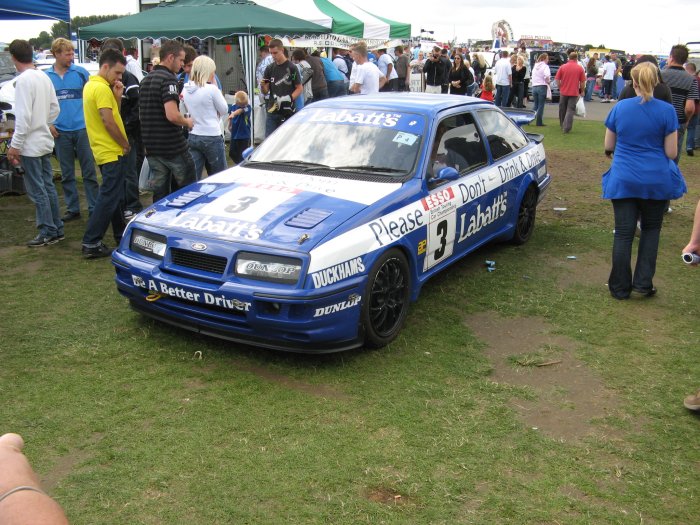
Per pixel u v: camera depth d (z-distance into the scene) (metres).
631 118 5.12
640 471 3.19
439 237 5.00
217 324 4.09
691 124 12.69
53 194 6.64
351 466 3.11
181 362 4.12
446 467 3.14
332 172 4.91
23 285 5.43
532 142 7.08
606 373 4.21
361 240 4.14
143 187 7.55
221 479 2.98
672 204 8.99
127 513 2.73
